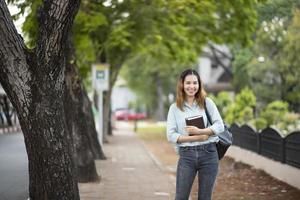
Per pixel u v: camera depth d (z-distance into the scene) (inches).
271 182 540.7
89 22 732.0
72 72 571.5
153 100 2834.6
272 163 576.4
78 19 705.6
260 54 1089.4
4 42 320.2
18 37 326.0
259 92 1164.5
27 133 329.1
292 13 756.6
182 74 291.1
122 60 1159.0
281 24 876.0
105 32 892.0
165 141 1273.4
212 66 2383.1
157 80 2516.0
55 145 328.5
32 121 325.4
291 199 449.7
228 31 951.0
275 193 480.4
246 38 943.0
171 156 902.4
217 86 2262.6
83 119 560.4
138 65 1948.8
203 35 984.9
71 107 525.0
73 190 337.7
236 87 1434.5
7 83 325.1
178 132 290.8
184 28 947.3
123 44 889.5
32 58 325.1
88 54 890.1
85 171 555.2
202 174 289.1
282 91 1100.5
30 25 541.3
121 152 954.1
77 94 566.6
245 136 721.6
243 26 879.7
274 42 1010.1
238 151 749.9
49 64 323.9
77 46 773.3
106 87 906.7
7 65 321.7
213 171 288.7
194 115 289.1
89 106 786.8
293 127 872.3
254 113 1081.4
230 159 780.6
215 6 833.5
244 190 504.4
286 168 525.3
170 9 836.0
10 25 322.7
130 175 627.2
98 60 1092.5
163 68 1920.5
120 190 507.2
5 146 945.5
